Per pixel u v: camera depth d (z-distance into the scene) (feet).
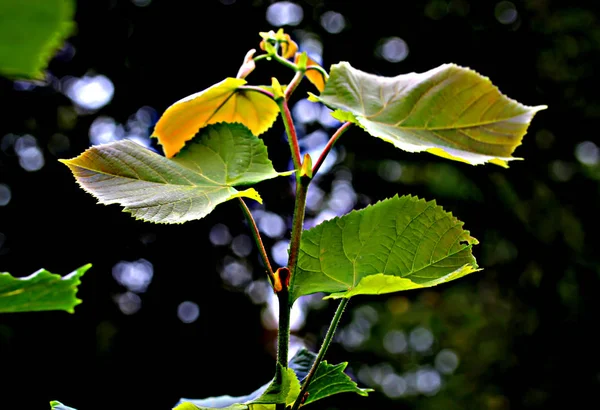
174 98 23.21
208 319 22.47
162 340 21.80
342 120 3.95
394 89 4.30
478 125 4.22
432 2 24.03
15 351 19.84
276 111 4.70
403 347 27.94
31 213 21.07
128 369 21.27
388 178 23.71
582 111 23.73
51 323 20.40
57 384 20.24
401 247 3.84
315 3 24.02
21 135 21.62
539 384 22.76
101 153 3.80
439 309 27.17
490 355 24.50
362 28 24.13
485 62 24.12
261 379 22.53
